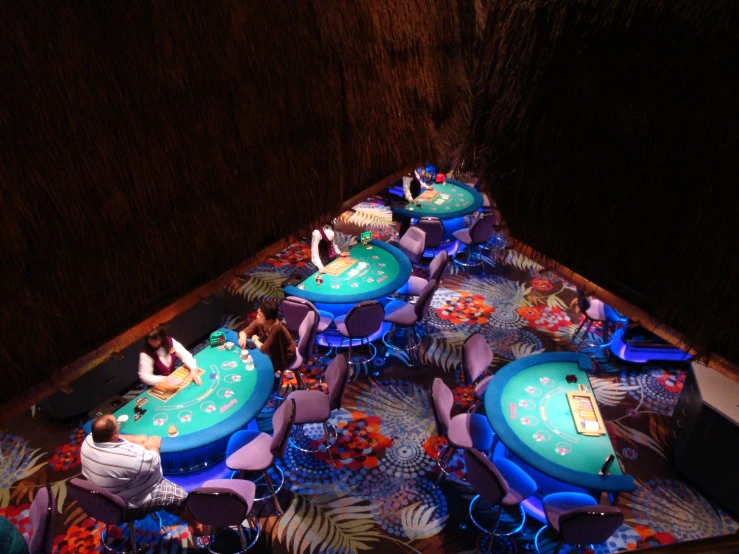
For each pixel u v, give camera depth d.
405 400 5.58
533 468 3.98
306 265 8.18
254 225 1.45
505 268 8.24
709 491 4.50
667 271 1.31
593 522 3.32
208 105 1.25
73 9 0.96
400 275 6.34
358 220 9.76
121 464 3.42
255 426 4.90
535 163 1.64
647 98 1.24
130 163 1.10
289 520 4.28
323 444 5.02
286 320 5.74
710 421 4.39
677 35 1.13
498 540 4.12
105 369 5.27
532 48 1.52
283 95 1.43
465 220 9.37
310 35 1.48
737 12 1.01
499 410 4.32
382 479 4.67
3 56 0.88
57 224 1.00
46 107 0.94
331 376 4.84
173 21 1.13
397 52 1.79
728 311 1.20
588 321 6.91
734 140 1.08
